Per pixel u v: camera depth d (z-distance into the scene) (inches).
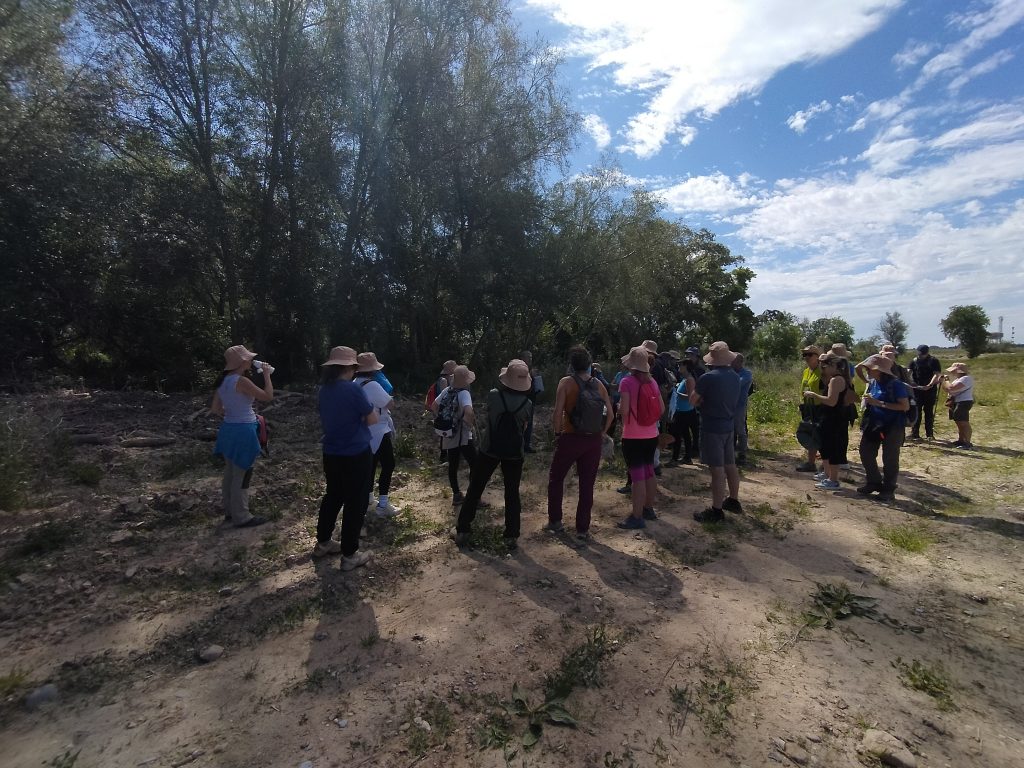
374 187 613.6
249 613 147.9
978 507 245.9
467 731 107.9
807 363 295.9
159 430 334.3
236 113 534.3
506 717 111.8
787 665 129.9
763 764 100.7
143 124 509.0
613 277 797.9
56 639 134.6
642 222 876.0
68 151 476.1
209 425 358.0
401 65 589.3
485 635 139.9
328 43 567.2
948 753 104.3
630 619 148.2
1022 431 442.9
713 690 120.0
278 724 108.3
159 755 99.9
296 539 195.0
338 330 622.2
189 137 532.7
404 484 273.3
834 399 266.4
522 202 681.0
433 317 717.9
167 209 505.0
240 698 115.9
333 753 101.4
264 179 553.9
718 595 162.9
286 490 240.2
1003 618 153.0
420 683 121.2
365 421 174.2
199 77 529.7
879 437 258.2
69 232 489.1
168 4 496.1
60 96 485.4
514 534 197.5
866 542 205.0
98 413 359.3
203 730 106.5
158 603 151.4
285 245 562.6
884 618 151.6
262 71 553.6
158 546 185.2
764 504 245.3
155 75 510.9
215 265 568.7
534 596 160.4
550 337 917.8
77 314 497.0
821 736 107.7
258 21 543.5
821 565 185.0
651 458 222.4
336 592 159.6
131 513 204.8
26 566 164.7
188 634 137.8
